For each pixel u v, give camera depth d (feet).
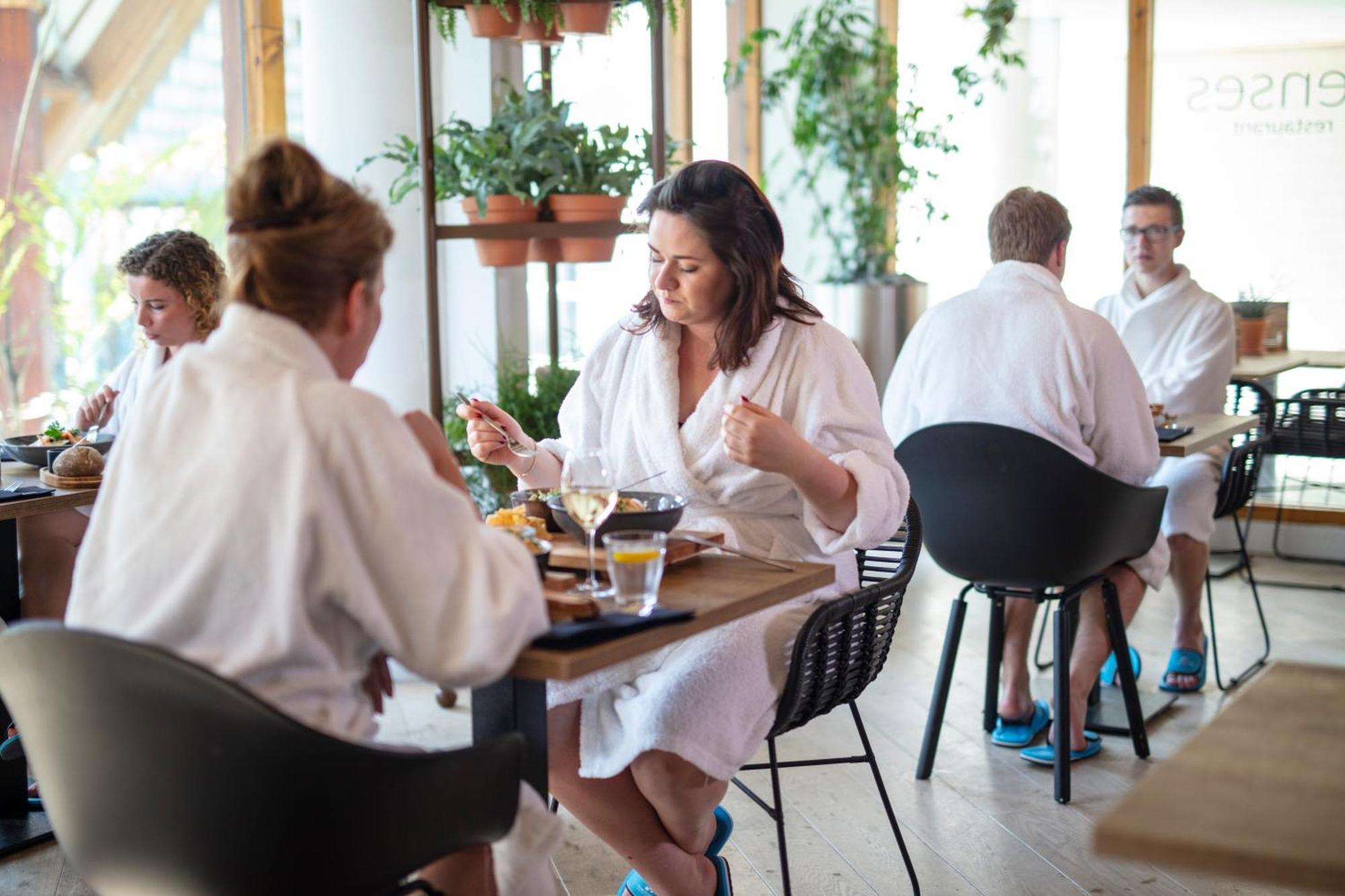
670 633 4.75
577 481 5.54
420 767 4.14
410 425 4.99
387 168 12.45
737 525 6.59
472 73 14.20
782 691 6.23
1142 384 9.30
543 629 4.29
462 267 14.64
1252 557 16.65
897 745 10.20
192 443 4.12
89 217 12.19
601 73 15.17
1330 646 12.89
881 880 7.95
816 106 17.11
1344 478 16.25
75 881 7.93
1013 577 9.07
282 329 4.23
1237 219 16.42
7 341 11.75
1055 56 16.97
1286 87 15.93
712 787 6.36
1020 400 9.24
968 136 17.60
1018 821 8.79
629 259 15.84
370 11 12.21
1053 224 9.47
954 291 18.03
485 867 4.96
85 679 3.84
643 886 6.98
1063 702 9.09
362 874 4.05
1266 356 16.08
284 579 3.96
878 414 6.85
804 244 18.16
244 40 13.05
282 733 3.76
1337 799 2.99
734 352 6.59
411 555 4.05
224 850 3.91
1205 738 3.41
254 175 4.29
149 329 9.28
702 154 17.15
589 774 6.24
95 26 12.04
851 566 6.92
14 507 7.63
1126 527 8.97
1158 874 8.02
